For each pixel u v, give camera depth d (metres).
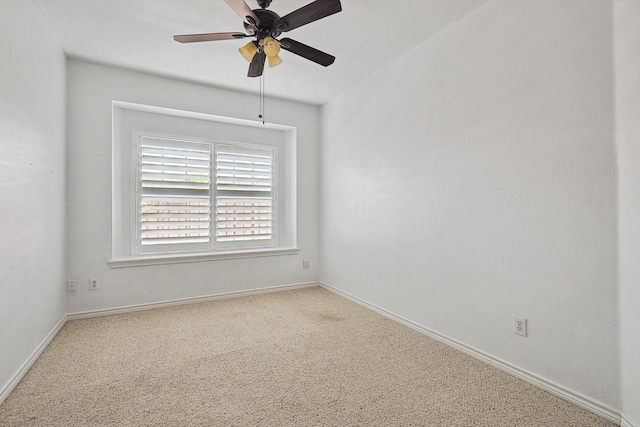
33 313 2.09
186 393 1.80
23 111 1.91
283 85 3.51
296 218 4.11
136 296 3.22
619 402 1.54
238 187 3.93
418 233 2.70
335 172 3.87
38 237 2.16
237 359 2.21
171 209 3.55
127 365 2.11
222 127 3.84
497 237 2.08
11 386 1.77
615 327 1.55
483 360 2.17
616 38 1.52
